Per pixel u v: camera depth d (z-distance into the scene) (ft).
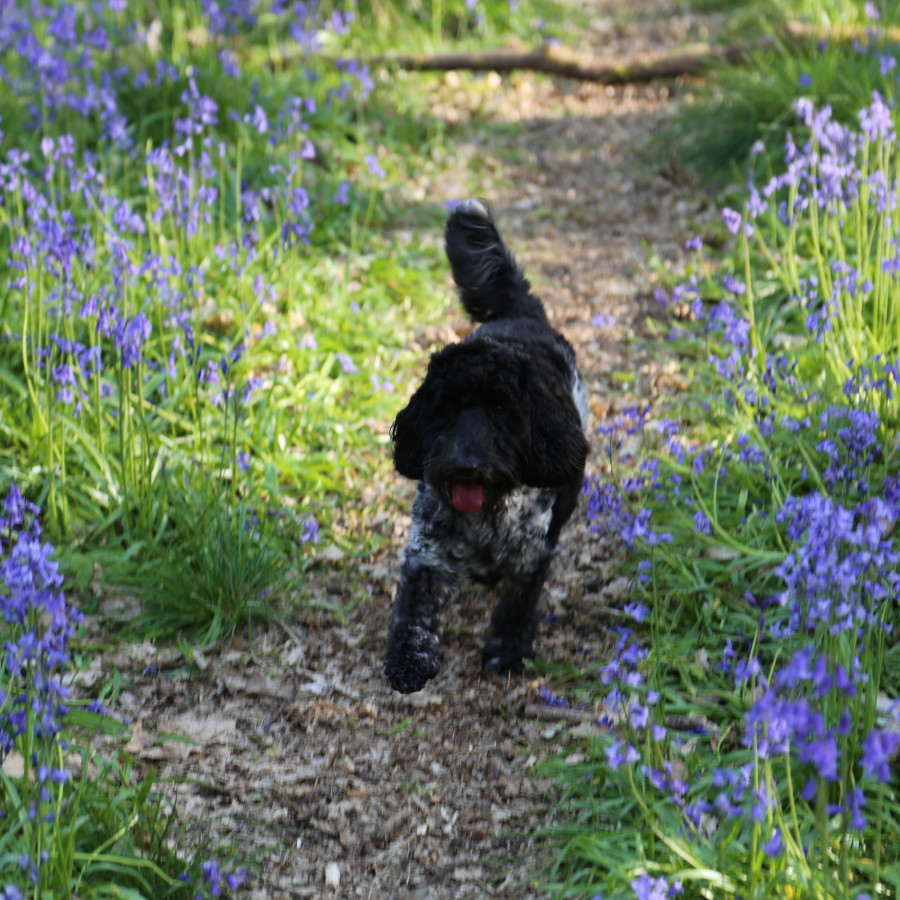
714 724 15.39
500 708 16.67
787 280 25.64
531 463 16.10
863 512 14.17
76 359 20.95
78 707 16.03
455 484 15.34
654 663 15.71
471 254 20.08
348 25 44.88
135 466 20.33
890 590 14.85
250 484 20.83
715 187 33.86
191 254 26.37
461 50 46.37
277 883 13.60
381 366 25.82
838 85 33.19
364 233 31.09
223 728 16.22
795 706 9.59
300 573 19.49
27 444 21.13
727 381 22.20
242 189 30.68
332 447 23.03
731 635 17.11
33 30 37.09
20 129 30.63
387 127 38.14
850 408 19.22
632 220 33.32
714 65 39.78
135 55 36.70
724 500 20.15
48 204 27.20
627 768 14.11
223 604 18.26
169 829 13.76
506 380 15.65
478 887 13.58
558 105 42.91
